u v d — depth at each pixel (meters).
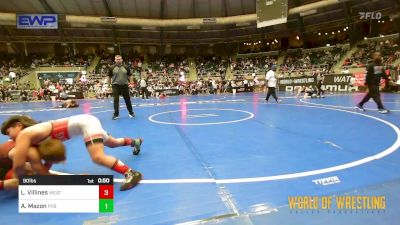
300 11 27.58
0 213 2.67
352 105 11.32
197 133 6.32
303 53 34.66
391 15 26.42
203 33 36.66
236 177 3.45
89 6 28.48
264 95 21.58
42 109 14.18
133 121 8.47
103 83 26.69
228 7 30.62
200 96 23.08
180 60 38.50
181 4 30.16
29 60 33.88
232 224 2.38
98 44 37.94
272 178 3.37
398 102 11.87
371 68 8.78
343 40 33.28
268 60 36.06
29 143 2.90
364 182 3.15
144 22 30.44
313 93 16.39
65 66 32.53
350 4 27.55
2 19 26.09
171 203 2.80
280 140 5.38
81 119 3.27
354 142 5.04
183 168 3.86
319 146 4.82
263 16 26.95
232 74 35.16
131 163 4.16
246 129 6.64
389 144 4.81
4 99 23.97
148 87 25.08
